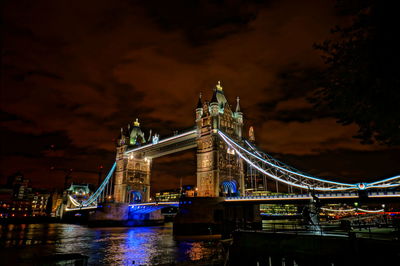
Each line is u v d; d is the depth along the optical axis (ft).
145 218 450.71
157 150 433.07
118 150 488.44
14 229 391.86
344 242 77.41
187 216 257.14
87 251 172.96
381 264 69.67
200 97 352.08
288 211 488.85
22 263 47.39
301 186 228.63
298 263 84.17
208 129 319.47
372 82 32.30
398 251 68.23
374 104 32.53
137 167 474.49
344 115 36.27
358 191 182.80
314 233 93.76
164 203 366.02
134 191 460.55
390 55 31.37
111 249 180.86
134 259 145.18
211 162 304.50
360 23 33.27
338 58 34.96
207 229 250.98
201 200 260.21
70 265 49.01
